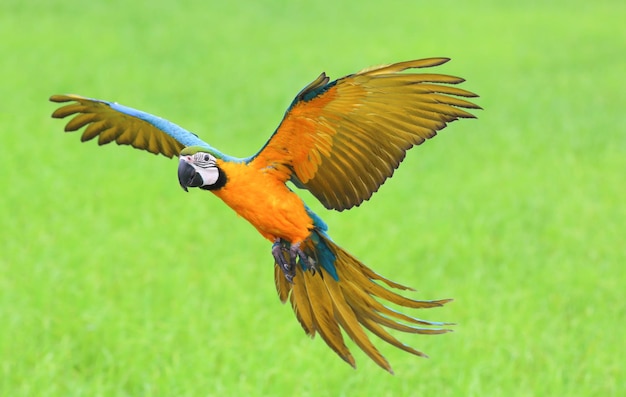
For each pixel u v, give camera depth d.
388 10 50.22
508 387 10.55
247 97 28.84
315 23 45.31
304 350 11.17
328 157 6.08
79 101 6.93
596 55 37.59
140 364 10.75
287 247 6.44
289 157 6.13
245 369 10.75
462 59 36.19
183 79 31.14
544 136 24.12
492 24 45.72
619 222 16.80
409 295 13.37
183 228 15.74
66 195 17.39
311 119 5.91
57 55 33.59
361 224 16.48
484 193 18.83
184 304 12.36
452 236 16.00
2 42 35.34
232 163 6.10
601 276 14.14
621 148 22.78
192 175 6.03
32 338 11.23
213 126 24.75
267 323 12.08
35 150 20.47
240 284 13.49
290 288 6.82
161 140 7.27
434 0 55.06
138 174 19.17
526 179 19.88
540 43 40.38
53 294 12.45
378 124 5.84
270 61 34.88
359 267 6.31
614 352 11.48
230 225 16.58
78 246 14.49
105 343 11.32
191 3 50.00
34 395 9.97
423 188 19.28
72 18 42.44
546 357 11.27
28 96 26.69
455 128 25.45
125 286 13.09
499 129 25.14
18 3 45.28
